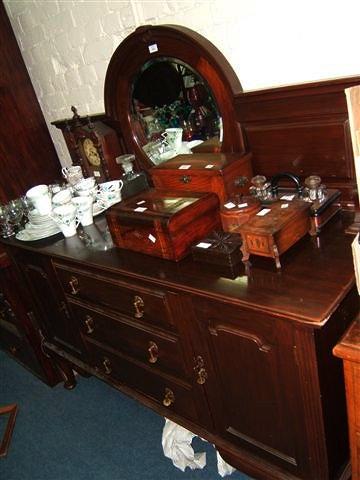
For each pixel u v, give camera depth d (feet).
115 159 5.42
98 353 5.14
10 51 6.16
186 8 4.22
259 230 3.16
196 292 3.16
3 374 7.40
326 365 2.87
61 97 6.17
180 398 4.22
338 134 3.62
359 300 3.08
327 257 3.17
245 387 3.42
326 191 3.64
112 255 4.06
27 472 5.28
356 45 3.41
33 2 5.66
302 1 3.51
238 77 4.19
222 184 3.93
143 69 4.74
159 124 4.97
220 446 4.00
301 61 3.74
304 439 3.19
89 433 5.67
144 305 3.86
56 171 6.85
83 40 5.38
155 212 3.70
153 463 5.01
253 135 4.17
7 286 5.95
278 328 2.85
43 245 4.68
